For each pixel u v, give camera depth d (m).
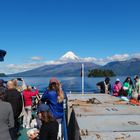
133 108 7.05
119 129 4.85
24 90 11.60
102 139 4.34
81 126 5.07
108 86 15.05
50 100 8.25
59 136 8.11
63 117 7.97
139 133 4.59
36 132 7.01
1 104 5.86
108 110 6.72
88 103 8.35
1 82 8.66
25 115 11.38
